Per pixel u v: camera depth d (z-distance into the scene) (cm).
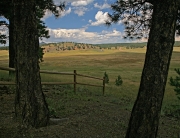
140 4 903
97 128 544
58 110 671
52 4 1131
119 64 9962
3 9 1077
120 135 521
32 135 440
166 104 1185
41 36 1784
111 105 921
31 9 462
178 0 334
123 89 1819
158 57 335
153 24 344
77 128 516
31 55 469
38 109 480
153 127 345
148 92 340
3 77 1171
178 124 748
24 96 466
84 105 803
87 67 8238
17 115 472
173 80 912
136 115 351
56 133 465
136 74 4900
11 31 1309
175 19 338
